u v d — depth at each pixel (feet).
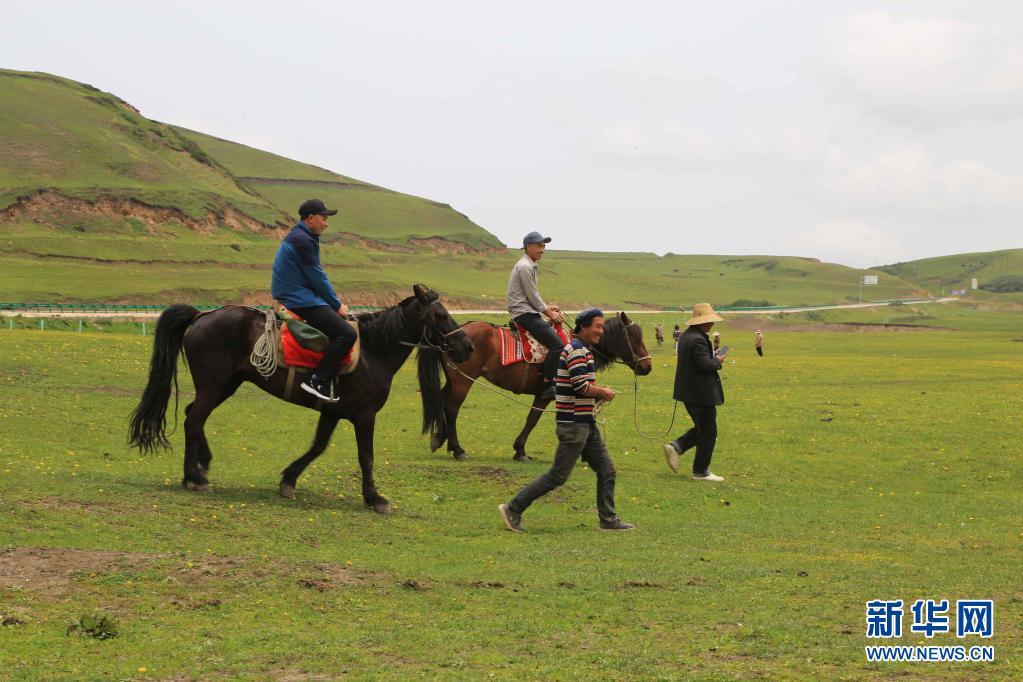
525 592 25.39
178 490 36.09
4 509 29.32
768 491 46.68
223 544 28.86
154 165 435.12
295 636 20.93
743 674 19.06
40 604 21.75
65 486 34.04
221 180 474.90
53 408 59.62
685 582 26.63
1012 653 20.39
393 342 38.14
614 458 55.83
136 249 333.83
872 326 347.15
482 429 65.92
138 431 36.35
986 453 58.90
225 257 352.49
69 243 321.32
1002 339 249.34
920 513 40.75
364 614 22.88
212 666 18.93
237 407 69.56
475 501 41.29
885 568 28.68
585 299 494.59
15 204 344.08
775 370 121.70
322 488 40.88
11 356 80.53
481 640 21.18
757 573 27.73
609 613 23.50
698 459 49.11
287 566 26.16
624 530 35.65
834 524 37.86
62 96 468.34
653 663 19.70
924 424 69.82
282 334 36.17
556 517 38.50
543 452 57.11
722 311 436.76
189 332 36.68
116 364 86.17
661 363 135.03
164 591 23.27
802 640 21.30
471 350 38.91
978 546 33.04
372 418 37.81
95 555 25.46
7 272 277.85
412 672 18.92
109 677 18.04
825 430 67.26
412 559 29.37
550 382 51.21
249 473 43.96
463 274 521.24
